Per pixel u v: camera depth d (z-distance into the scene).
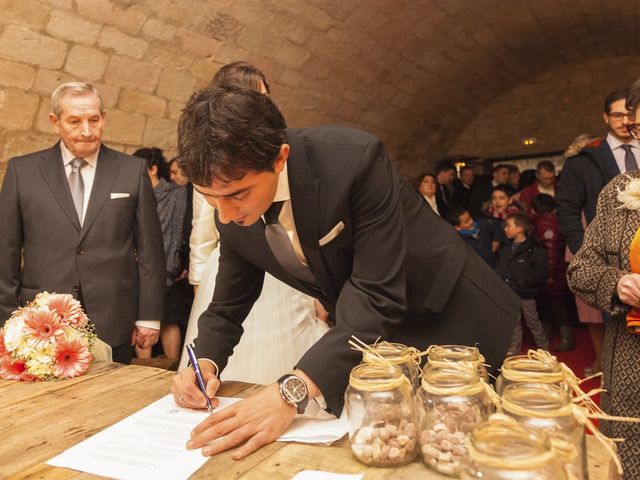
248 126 1.07
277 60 7.33
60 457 1.19
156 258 2.87
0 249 2.68
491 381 1.60
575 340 6.19
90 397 1.57
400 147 11.70
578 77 12.08
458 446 1.02
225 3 5.86
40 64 4.72
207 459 1.15
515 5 9.16
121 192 2.78
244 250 1.52
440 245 1.55
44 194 2.69
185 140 1.10
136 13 5.13
